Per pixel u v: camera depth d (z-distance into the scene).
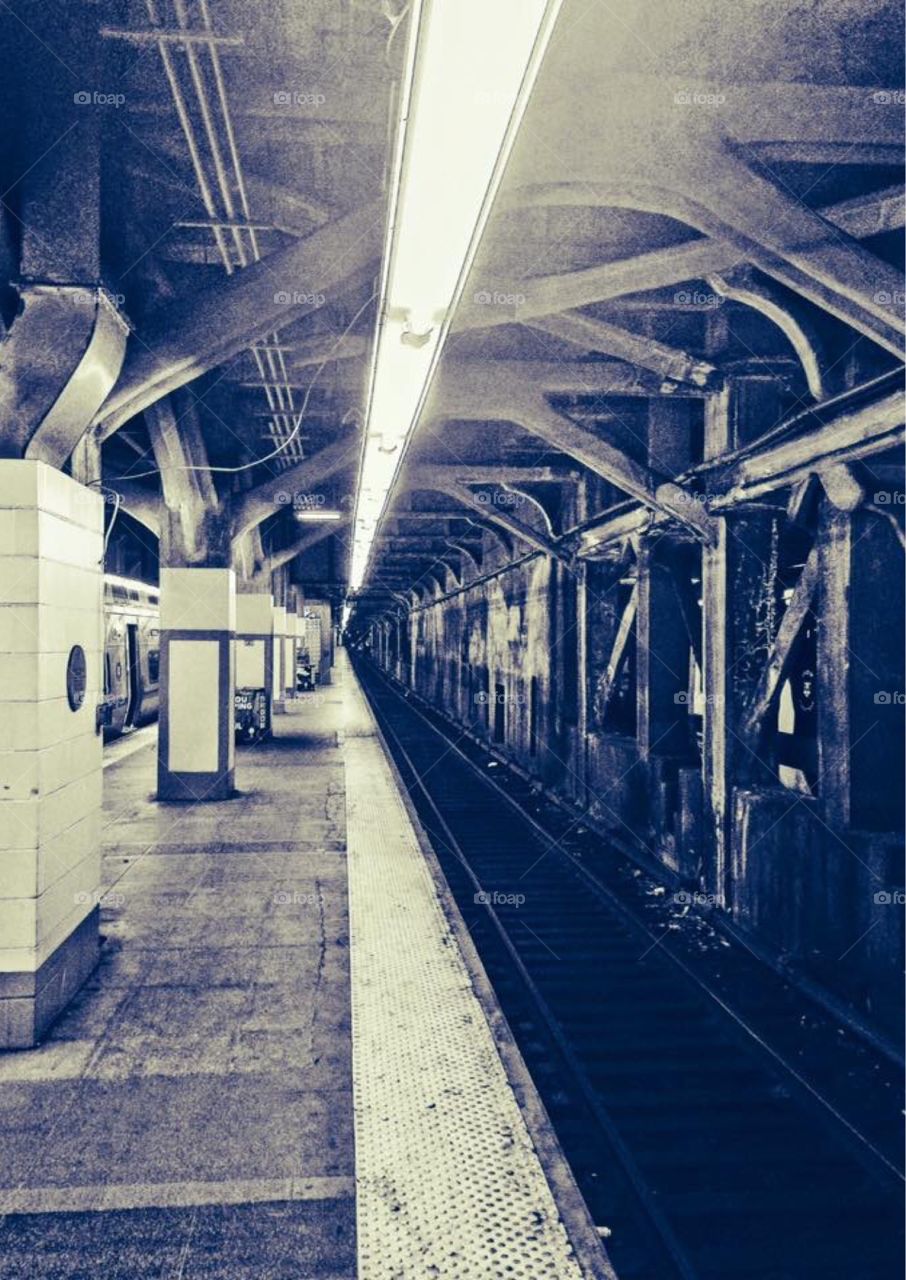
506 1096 4.02
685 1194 4.35
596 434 8.98
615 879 10.13
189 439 10.55
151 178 5.66
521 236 6.50
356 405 11.12
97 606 5.57
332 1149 3.62
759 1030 6.15
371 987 5.28
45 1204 3.28
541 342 8.87
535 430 8.91
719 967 7.30
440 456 12.88
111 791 12.12
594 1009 6.64
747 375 7.88
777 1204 4.29
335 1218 3.21
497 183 3.03
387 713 32.72
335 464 11.80
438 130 2.81
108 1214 3.22
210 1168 3.49
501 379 8.71
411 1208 3.21
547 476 12.95
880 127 4.67
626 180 4.61
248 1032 4.68
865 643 6.57
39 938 4.58
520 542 17.33
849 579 6.56
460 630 26.66
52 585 4.76
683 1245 4.01
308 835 9.38
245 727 17.81
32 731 4.56
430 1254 2.97
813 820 7.02
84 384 4.76
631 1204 4.25
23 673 4.56
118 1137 3.71
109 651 17.59
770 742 8.04
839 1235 4.09
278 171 5.83
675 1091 5.40
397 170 3.14
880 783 6.61
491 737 20.98
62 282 4.52
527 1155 3.56
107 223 5.29
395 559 30.16
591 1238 3.07
